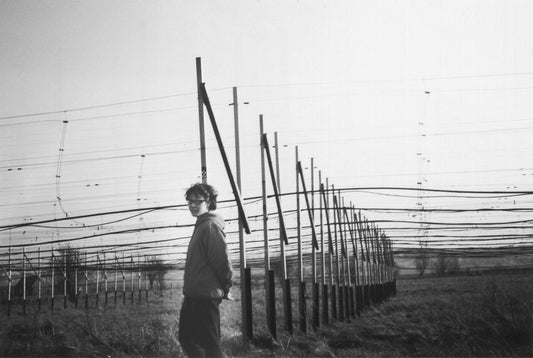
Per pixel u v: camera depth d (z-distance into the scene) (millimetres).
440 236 49531
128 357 9570
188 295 6066
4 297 39938
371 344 12133
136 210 19094
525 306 12211
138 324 13797
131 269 41406
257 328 13516
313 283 18562
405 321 16859
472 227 41781
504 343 10664
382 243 58812
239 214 12086
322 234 22359
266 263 15109
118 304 41781
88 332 11820
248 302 12148
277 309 23078
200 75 11688
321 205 23391
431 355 10148
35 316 15547
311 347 11516
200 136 11617
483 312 13203
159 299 43625
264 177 15570
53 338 11789
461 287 43250
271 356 10758
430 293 41781
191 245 6172
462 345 10492
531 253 55188
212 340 6004
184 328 6070
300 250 17625
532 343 10555
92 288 62500
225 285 6109
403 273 99000
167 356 9547
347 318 23250
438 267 93250
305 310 16016
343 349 11617
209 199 6438
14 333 13828
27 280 49500
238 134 14086
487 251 58000
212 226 6086
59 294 53656
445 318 15156
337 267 26719
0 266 32500
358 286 30516
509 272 59500
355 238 35938
